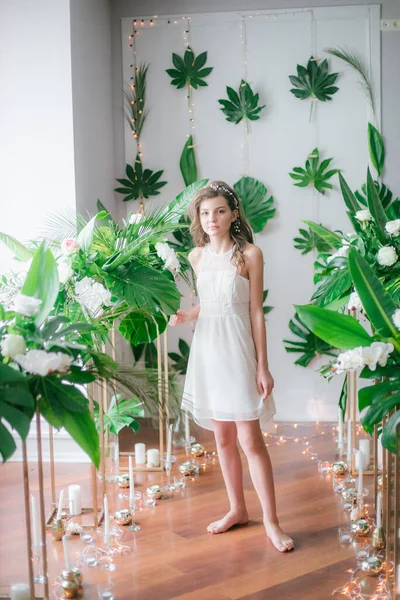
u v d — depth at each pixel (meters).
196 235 3.19
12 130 4.08
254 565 2.85
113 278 2.99
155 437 4.58
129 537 3.13
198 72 4.86
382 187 4.77
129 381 2.33
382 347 2.23
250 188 4.88
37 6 4.00
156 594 2.65
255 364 3.06
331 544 3.01
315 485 3.68
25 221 4.11
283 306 4.94
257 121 4.87
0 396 1.98
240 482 3.19
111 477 3.79
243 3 4.82
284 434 4.60
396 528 2.49
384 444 2.16
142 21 4.89
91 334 2.91
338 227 4.88
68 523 3.20
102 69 4.70
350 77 4.80
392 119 4.80
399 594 2.47
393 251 3.18
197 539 3.09
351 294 3.15
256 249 3.07
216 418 3.01
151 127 4.95
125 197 4.98
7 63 4.05
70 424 2.10
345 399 3.78
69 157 4.05
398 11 4.73
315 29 4.78
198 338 3.11
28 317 2.18
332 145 4.84
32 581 2.36
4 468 3.99
